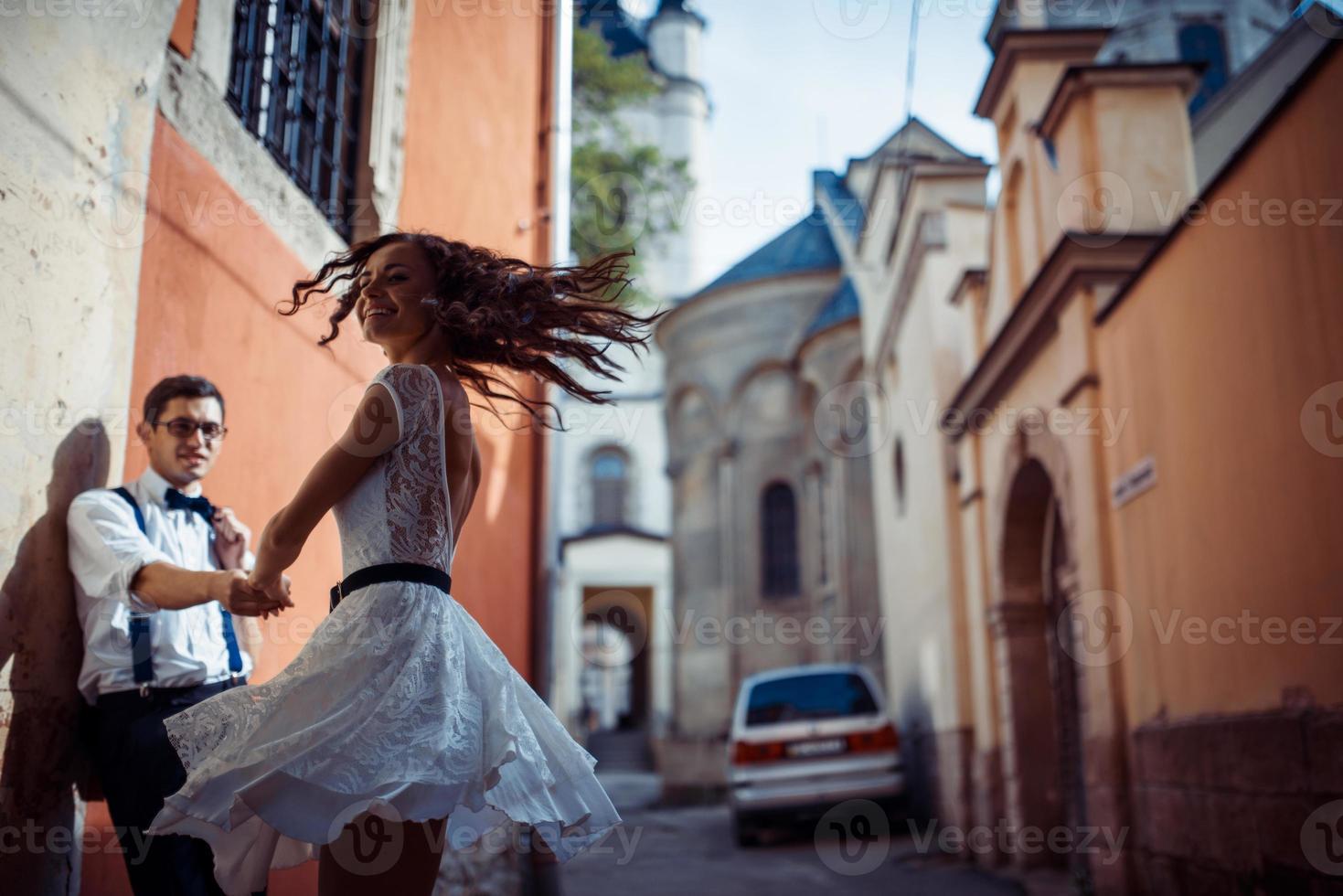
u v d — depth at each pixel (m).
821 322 19.33
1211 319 5.14
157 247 3.06
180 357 3.19
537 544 7.58
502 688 2.10
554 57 7.86
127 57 2.85
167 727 2.04
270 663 3.67
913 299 12.68
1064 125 7.35
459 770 1.92
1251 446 4.77
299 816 1.80
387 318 2.31
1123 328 6.32
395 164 4.91
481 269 2.38
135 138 2.90
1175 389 5.57
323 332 4.30
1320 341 4.15
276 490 3.83
